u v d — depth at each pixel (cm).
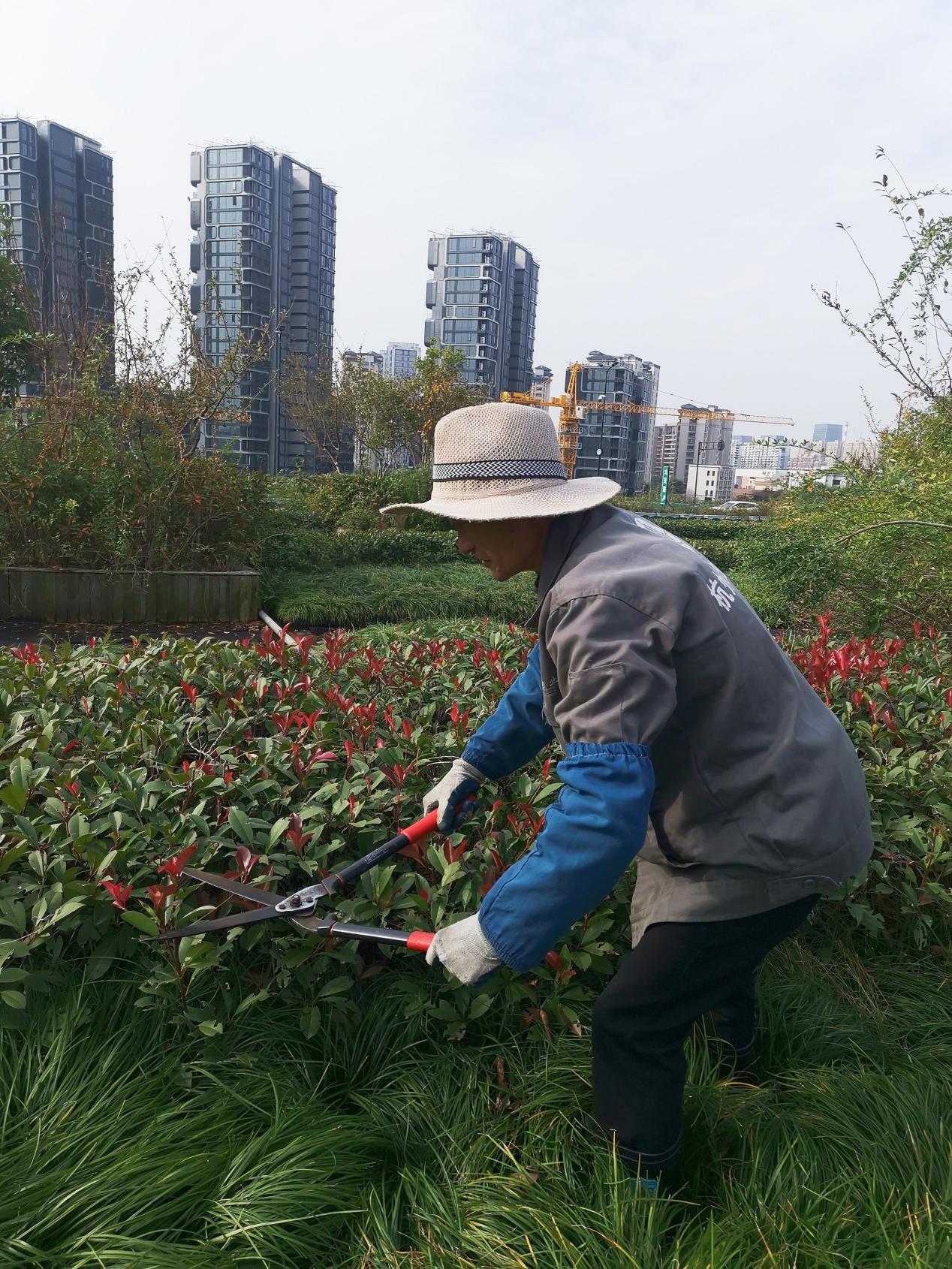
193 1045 204
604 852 141
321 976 220
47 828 225
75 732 294
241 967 222
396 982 217
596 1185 173
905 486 615
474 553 180
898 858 263
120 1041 198
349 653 385
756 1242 162
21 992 196
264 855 220
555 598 155
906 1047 231
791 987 241
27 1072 189
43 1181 162
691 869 167
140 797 237
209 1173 173
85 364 1015
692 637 153
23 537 941
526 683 207
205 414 1032
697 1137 191
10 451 941
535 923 146
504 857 233
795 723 164
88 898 208
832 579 618
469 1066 208
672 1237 170
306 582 1104
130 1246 157
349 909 214
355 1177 180
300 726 297
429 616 993
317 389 3256
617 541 160
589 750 145
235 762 267
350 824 244
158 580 938
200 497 974
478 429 163
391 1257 162
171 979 199
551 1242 161
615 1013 172
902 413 754
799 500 799
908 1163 183
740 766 160
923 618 638
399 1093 202
